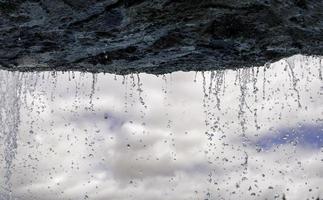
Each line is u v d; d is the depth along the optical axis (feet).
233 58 20.13
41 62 20.39
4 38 16.80
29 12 14.43
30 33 16.37
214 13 15.12
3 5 13.99
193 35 16.87
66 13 14.65
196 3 14.43
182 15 15.15
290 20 15.78
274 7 14.88
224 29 16.22
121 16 15.01
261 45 17.95
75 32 16.40
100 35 16.80
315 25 16.10
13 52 18.62
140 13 14.89
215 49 18.60
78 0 13.79
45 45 17.81
